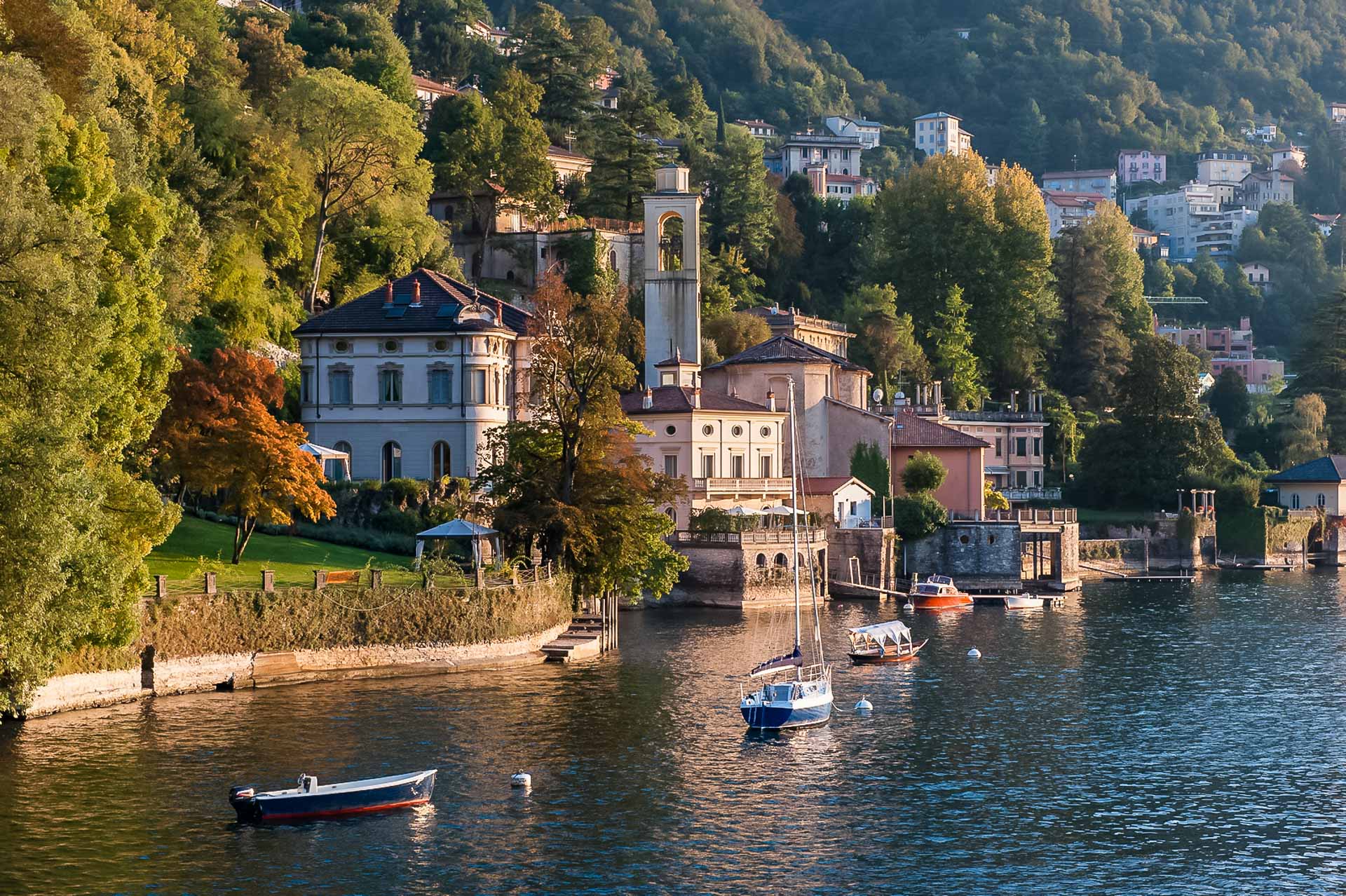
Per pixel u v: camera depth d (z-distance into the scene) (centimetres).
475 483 11150
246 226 14762
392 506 12450
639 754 7931
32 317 6800
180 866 6103
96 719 8106
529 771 7556
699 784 7438
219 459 10106
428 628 9806
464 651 9938
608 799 7138
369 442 13512
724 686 9719
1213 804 7225
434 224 17538
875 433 16612
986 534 16188
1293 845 6631
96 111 11644
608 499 11056
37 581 6725
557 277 11250
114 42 14200
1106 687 10081
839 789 7388
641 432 11431
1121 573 18188
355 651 9506
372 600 9606
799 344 17062
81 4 14350
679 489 11356
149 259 9238
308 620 9331
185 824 6562
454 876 6097
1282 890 6103
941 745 8338
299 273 16038
